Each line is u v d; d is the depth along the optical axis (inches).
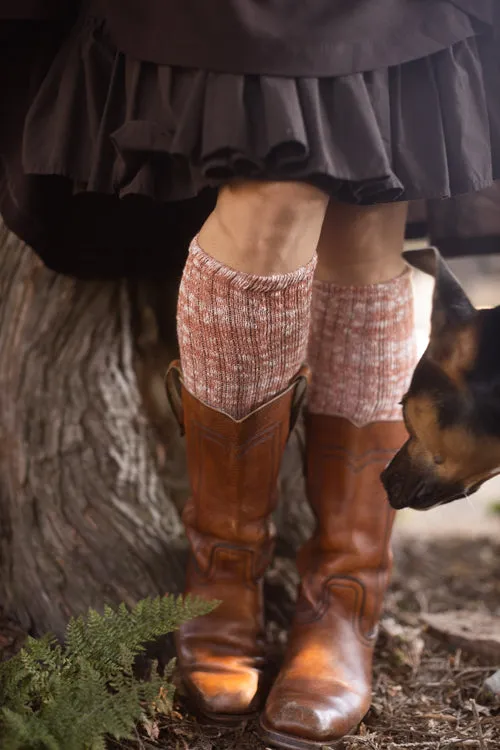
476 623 88.4
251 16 53.8
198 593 73.2
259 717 68.1
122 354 90.6
